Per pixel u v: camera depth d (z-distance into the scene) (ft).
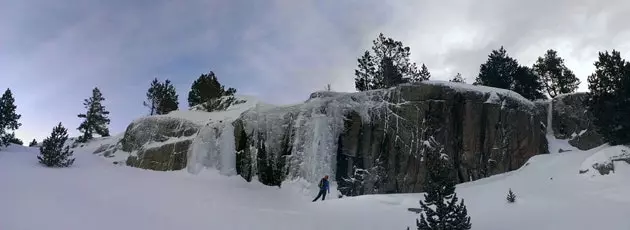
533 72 120.47
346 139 82.33
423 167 75.15
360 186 77.25
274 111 87.45
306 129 82.38
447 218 37.32
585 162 59.88
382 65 127.24
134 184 56.54
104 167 71.72
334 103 84.48
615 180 53.31
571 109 91.15
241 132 87.51
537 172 65.00
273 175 80.89
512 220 44.93
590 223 40.98
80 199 42.86
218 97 136.26
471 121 77.66
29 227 32.30
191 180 71.31
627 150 57.26
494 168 74.49
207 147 85.56
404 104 81.71
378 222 47.06
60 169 61.52
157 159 97.96
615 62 67.41
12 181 46.52
